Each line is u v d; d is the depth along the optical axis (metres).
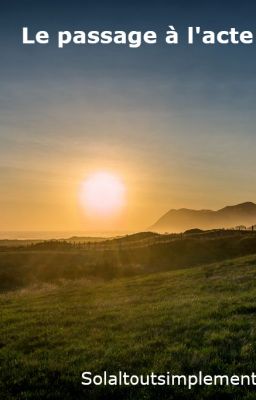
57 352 14.48
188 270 43.41
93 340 15.86
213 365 12.01
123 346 14.69
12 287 56.00
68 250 84.00
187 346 13.98
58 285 49.25
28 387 11.40
